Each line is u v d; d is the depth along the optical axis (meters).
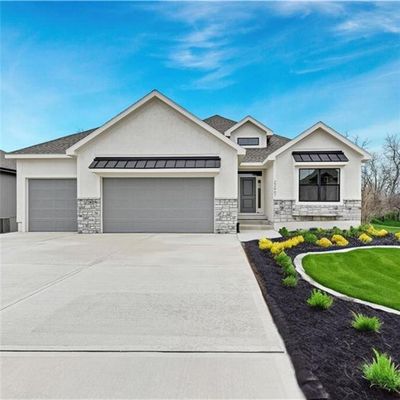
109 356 3.38
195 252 9.53
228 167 14.87
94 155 15.20
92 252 9.61
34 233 15.28
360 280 6.76
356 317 4.18
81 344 3.64
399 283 6.75
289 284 5.91
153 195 15.05
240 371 3.09
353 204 15.58
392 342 3.70
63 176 16.09
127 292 5.58
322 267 7.76
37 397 2.71
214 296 5.36
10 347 3.59
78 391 2.79
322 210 15.52
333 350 3.46
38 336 3.86
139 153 15.12
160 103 15.13
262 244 9.85
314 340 3.70
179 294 5.46
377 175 34.09
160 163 14.59
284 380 2.95
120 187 15.15
